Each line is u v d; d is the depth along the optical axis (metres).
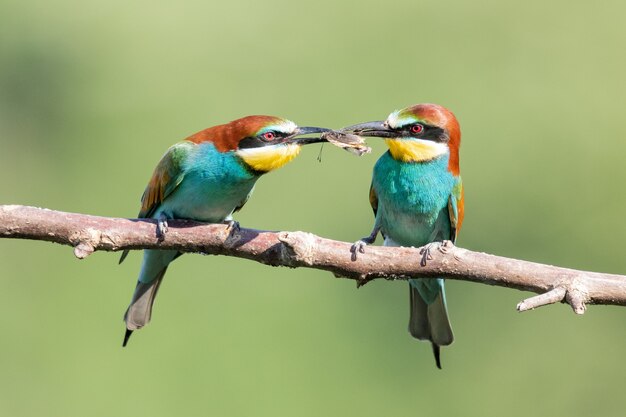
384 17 13.69
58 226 6.84
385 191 8.80
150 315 8.48
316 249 6.94
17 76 15.12
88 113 14.66
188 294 12.52
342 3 13.72
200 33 14.00
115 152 14.38
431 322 8.83
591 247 13.54
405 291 13.52
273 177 13.20
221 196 8.16
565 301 6.45
